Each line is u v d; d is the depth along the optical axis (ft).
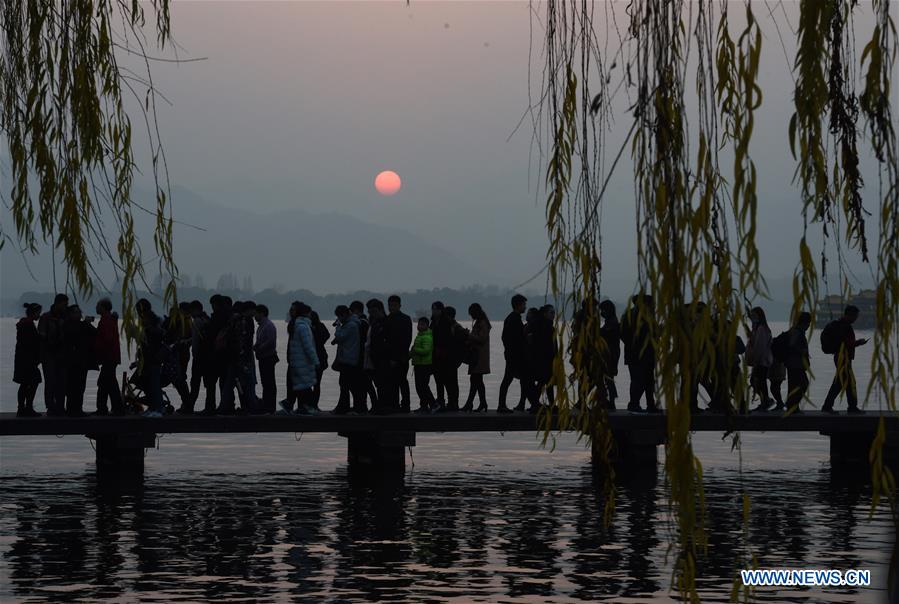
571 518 63.21
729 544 55.47
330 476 82.89
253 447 107.34
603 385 22.62
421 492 74.08
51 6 27.25
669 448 18.79
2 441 112.27
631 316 19.12
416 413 87.86
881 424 18.30
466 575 48.03
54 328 81.35
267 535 57.41
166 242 26.45
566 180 22.81
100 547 53.83
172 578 47.11
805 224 18.66
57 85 27.07
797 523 61.67
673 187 18.95
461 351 88.74
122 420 79.36
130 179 26.68
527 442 113.29
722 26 21.15
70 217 26.35
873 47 18.38
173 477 81.87
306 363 84.07
